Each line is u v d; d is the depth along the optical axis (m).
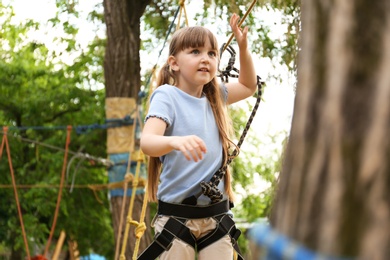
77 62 19.06
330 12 1.32
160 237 3.91
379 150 1.22
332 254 1.21
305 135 1.31
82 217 18.94
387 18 1.28
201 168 3.90
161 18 14.98
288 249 1.23
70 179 18.47
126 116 13.38
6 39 20.70
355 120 1.25
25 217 18.38
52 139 18.67
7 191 18.64
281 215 1.33
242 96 4.31
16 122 19.48
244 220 18.69
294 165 1.32
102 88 19.48
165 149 3.39
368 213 1.21
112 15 13.87
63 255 23.89
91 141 18.64
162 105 3.85
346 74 1.28
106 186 14.81
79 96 19.14
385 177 1.21
